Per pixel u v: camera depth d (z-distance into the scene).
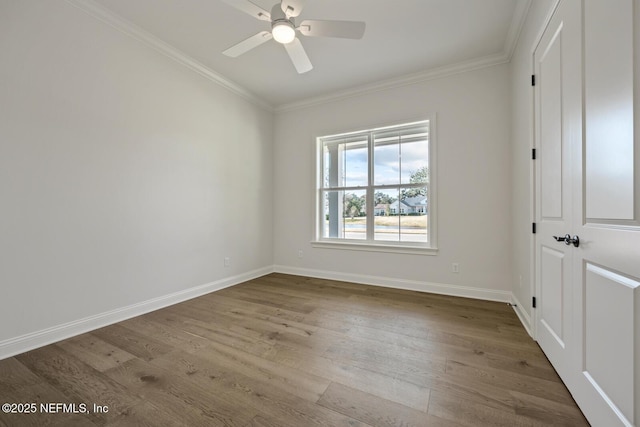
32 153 2.00
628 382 1.01
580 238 1.37
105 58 2.42
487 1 2.25
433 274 3.39
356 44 2.83
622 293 1.05
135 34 2.61
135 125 2.65
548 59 1.78
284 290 3.51
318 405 1.42
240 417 1.34
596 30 1.21
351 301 3.07
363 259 3.84
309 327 2.39
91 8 2.28
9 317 1.91
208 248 3.41
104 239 2.42
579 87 1.36
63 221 2.17
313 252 4.23
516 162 2.68
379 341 2.12
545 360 1.83
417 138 3.57
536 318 2.08
